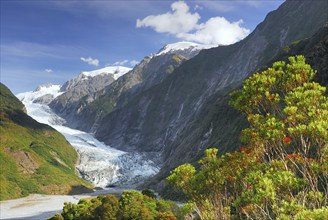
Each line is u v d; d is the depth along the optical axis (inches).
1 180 5442.9
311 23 7524.6
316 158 564.4
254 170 639.8
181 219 2191.2
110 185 7652.6
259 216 606.5
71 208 2883.9
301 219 439.5
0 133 6756.9
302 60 638.5
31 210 4205.2
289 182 532.4
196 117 7824.8
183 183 844.0
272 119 601.3
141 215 2393.0
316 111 557.0
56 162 7411.4
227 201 772.6
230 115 5339.6
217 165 757.9
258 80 637.9
